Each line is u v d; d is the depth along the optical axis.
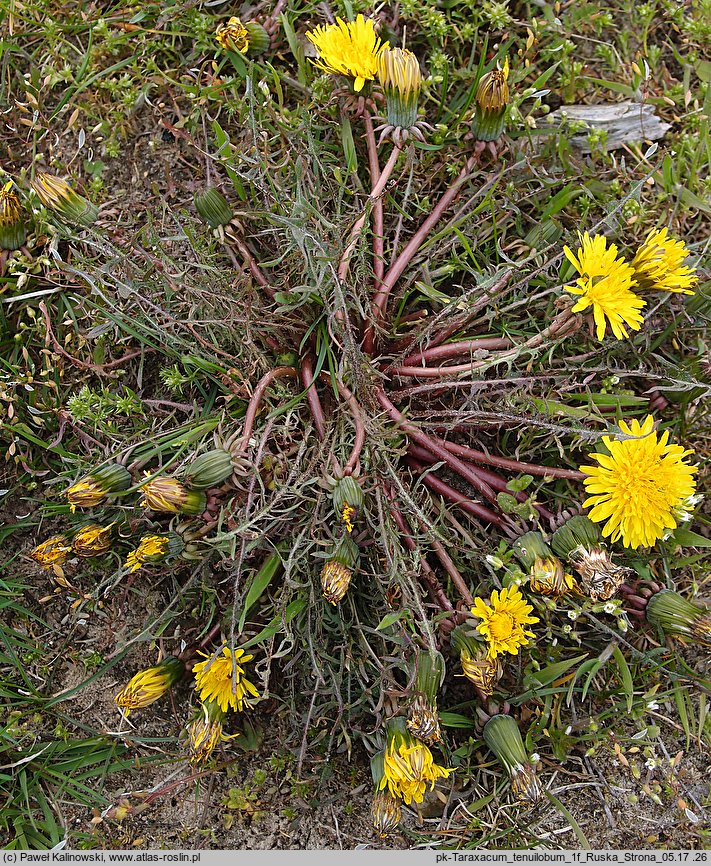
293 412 0.26
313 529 0.24
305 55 0.31
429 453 0.27
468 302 0.27
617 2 0.32
